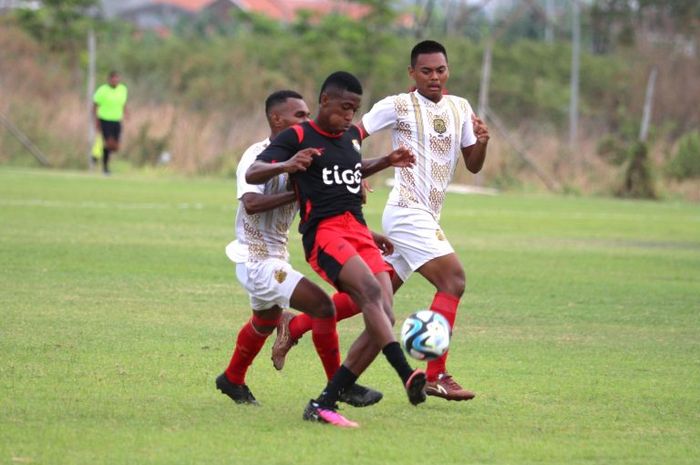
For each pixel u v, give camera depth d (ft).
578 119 331.57
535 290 104.42
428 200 64.80
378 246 62.44
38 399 57.00
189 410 56.13
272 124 59.31
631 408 59.52
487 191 251.60
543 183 260.21
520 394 62.49
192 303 89.97
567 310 93.35
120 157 262.47
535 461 48.67
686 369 70.54
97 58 351.87
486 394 62.44
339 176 56.29
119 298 90.79
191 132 261.44
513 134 272.72
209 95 315.58
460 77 364.58
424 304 94.73
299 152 54.29
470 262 124.06
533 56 394.73
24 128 258.16
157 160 259.60
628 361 72.74
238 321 82.58
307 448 49.44
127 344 72.38
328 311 55.93
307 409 54.80
